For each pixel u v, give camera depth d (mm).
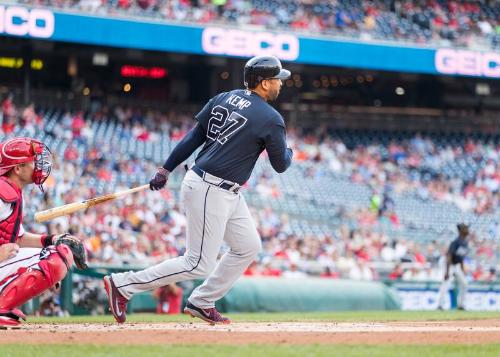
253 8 87812
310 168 84750
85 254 18625
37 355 13078
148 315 35719
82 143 75000
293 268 54281
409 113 111875
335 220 76000
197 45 81375
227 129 18750
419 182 89312
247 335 16656
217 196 18797
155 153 79312
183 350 13750
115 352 13461
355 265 56844
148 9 80875
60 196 57406
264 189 77062
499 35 99188
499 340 16500
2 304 17719
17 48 86312
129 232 54781
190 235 19078
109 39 77875
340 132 99938
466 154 97812
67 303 38219
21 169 17891
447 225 82438
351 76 107562
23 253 17906
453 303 54938
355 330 19203
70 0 76500
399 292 52969
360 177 86562
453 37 94750
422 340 16156
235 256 19875
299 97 109250
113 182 68375
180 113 93812
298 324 22469
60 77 98188
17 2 73750
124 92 102750
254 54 83812
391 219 79125
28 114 74250
